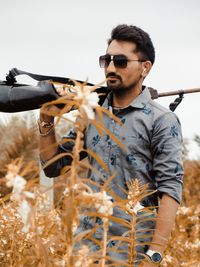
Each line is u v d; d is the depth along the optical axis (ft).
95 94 9.24
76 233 12.53
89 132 13.41
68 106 9.30
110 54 13.38
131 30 13.39
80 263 9.55
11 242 12.62
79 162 9.42
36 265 11.11
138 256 12.56
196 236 21.42
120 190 12.84
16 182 8.77
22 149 31.48
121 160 12.98
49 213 11.43
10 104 13.76
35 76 14.05
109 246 12.32
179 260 16.57
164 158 12.96
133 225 11.21
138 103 13.21
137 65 13.37
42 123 13.58
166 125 13.07
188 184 33.14
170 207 12.71
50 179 19.33
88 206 9.84
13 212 12.62
